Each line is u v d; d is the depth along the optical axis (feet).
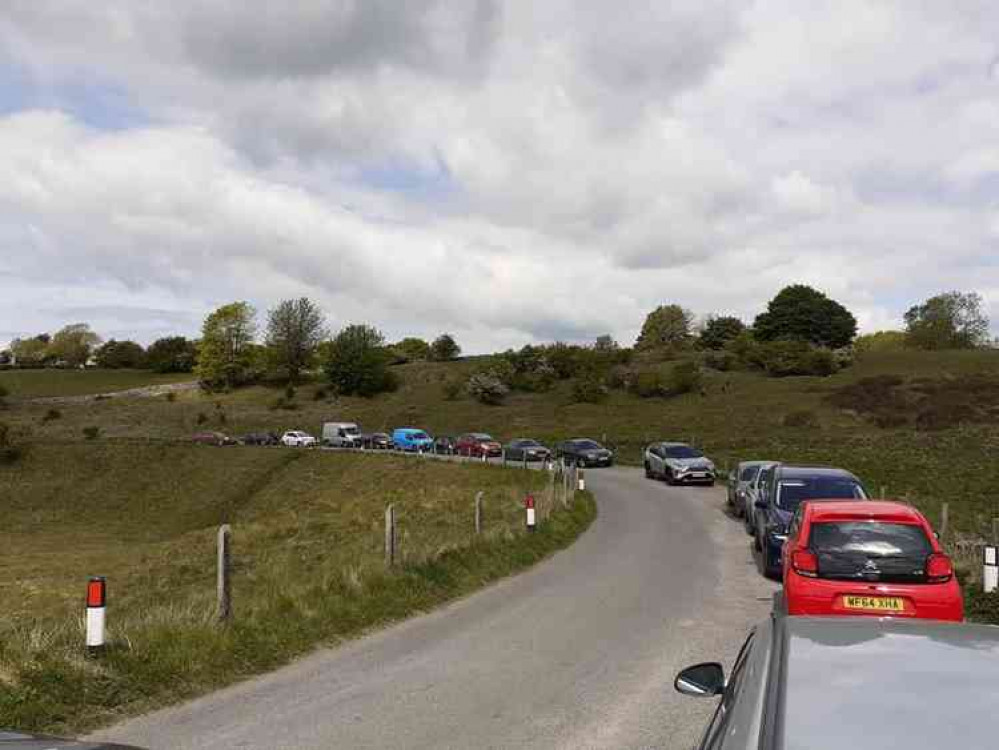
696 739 21.89
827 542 31.42
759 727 8.88
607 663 30.40
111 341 522.47
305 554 67.46
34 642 27.20
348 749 21.16
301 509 156.15
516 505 88.07
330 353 357.20
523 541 62.95
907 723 8.16
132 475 202.08
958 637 10.69
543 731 22.63
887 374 281.13
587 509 92.02
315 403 345.92
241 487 187.83
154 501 186.70
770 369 306.35
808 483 53.93
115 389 419.13
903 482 109.60
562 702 25.41
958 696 8.71
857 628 11.19
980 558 49.75
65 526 170.40
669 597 44.65
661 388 288.92
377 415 309.01
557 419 274.98
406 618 39.47
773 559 50.47
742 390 282.15
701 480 128.77
